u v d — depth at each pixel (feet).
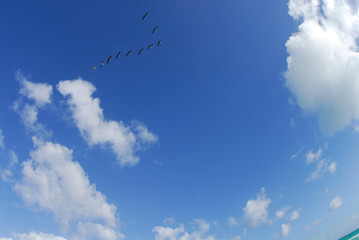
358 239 394.11
